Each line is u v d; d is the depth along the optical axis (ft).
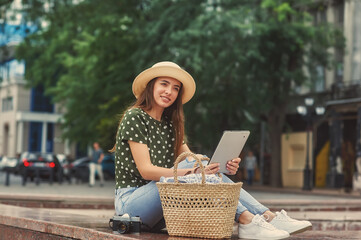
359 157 85.61
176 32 74.79
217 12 77.41
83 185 81.71
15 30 73.87
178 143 14.96
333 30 92.73
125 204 13.94
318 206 38.27
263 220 13.03
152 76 14.42
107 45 84.84
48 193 52.21
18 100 207.82
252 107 90.94
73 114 104.42
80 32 97.55
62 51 100.73
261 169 108.47
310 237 14.21
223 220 12.42
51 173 78.69
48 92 107.86
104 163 107.34
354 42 95.61
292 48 87.04
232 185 12.40
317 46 91.97
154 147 14.35
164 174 13.37
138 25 82.02
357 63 95.04
